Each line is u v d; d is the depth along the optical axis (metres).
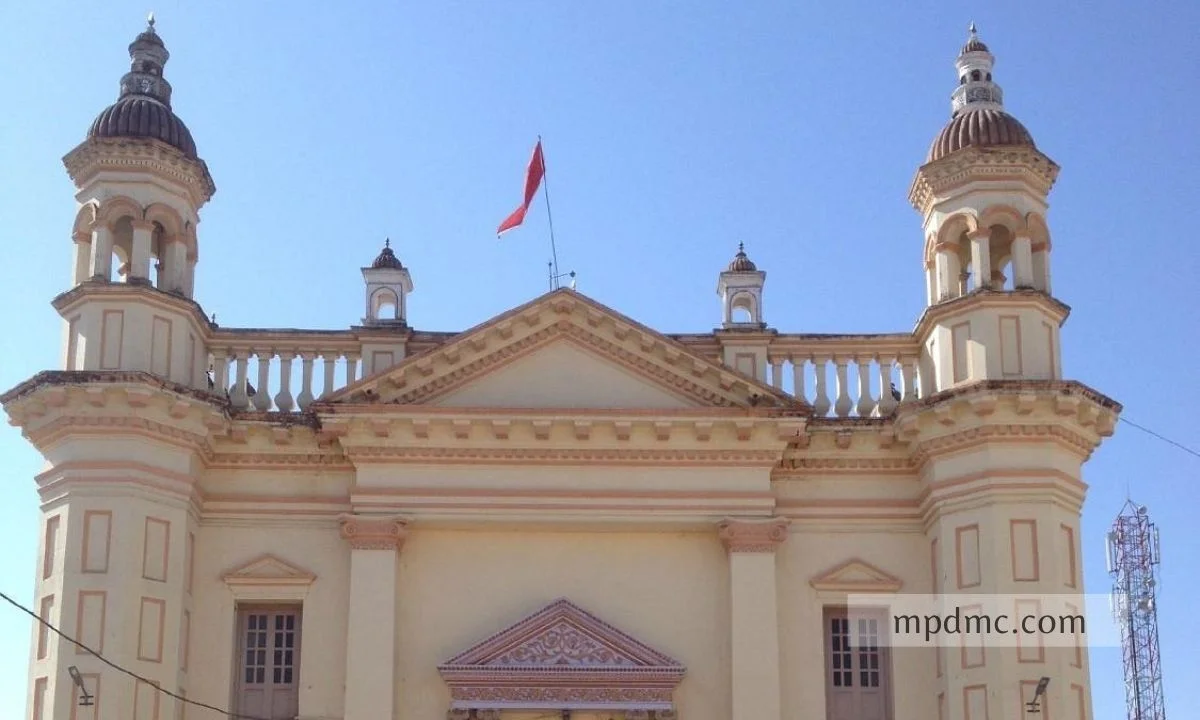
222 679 25.67
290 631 26.44
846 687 26.27
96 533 24.59
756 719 25.19
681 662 25.91
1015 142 27.27
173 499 25.38
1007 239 27.73
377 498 26.22
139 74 28.30
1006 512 25.05
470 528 26.39
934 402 25.62
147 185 26.86
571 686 25.42
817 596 26.38
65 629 24.08
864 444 26.89
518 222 29.72
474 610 26.17
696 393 26.89
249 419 26.48
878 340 27.64
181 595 25.20
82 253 26.86
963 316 26.45
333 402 26.09
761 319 27.95
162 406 25.27
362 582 25.78
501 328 26.81
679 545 26.59
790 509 26.80
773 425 26.27
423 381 26.73
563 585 26.34
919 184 28.08
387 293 28.05
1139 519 50.97
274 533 26.50
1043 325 26.39
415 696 25.66
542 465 26.48
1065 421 25.33
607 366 27.11
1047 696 24.08
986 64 28.62
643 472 26.55
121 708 23.83
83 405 24.97
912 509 26.80
